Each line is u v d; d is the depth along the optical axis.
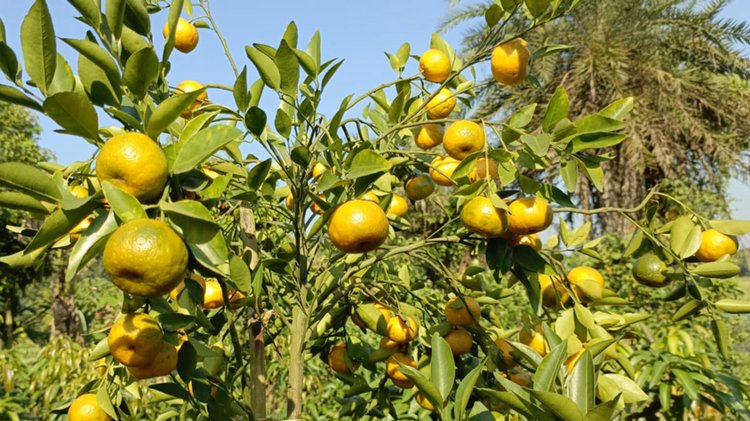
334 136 1.58
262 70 1.48
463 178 1.76
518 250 1.76
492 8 1.64
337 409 4.68
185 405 2.10
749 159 15.73
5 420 4.53
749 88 15.56
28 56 1.11
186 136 1.29
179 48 2.12
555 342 1.31
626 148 13.87
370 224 1.43
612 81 13.68
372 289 2.25
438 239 1.90
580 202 14.37
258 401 1.76
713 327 1.79
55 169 1.65
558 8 1.59
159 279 1.03
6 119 14.93
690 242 1.76
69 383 5.00
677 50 14.98
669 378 2.74
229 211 1.82
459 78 2.16
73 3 1.24
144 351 1.28
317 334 2.06
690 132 14.79
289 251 1.91
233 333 1.63
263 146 1.46
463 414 1.15
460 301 1.89
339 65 1.54
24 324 14.05
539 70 13.36
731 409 2.56
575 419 0.92
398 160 2.03
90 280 12.77
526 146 1.57
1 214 11.84
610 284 7.62
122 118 1.19
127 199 1.07
